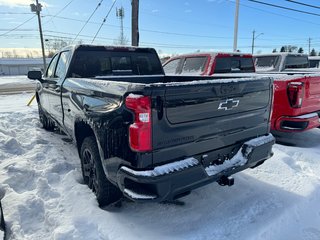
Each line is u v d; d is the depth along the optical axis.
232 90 2.77
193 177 2.47
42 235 2.52
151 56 5.02
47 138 5.42
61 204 2.91
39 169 3.81
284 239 2.58
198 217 2.85
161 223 2.74
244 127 3.02
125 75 4.67
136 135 2.23
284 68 8.55
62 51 4.62
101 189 2.90
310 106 5.30
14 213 2.73
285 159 4.36
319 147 5.31
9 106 10.44
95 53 4.29
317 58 15.07
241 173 3.91
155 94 2.22
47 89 5.02
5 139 5.00
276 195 3.28
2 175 3.57
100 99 2.75
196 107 2.48
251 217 2.84
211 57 6.64
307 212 3.02
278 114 5.16
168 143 2.35
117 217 2.79
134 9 10.25
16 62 61.66
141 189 2.39
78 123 3.49
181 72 7.23
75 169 3.84
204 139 2.61
